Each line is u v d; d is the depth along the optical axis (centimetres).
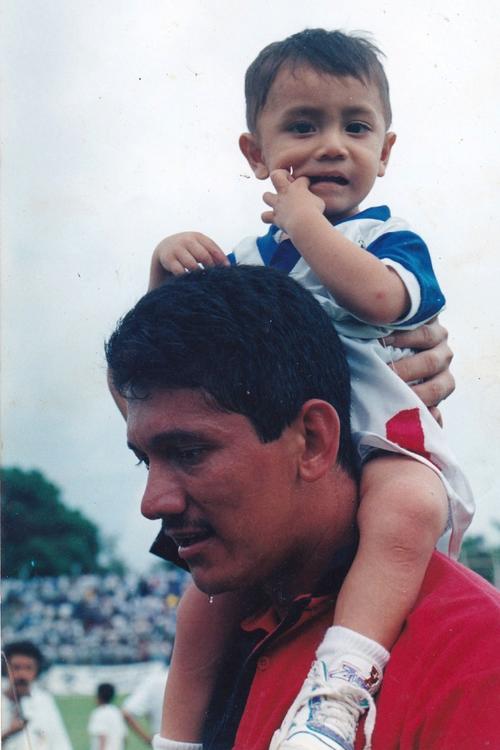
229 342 136
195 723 167
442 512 151
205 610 168
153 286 180
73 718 745
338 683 135
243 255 191
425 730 129
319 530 145
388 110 194
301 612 146
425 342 176
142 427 138
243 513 138
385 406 165
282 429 139
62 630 1051
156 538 169
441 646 134
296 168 184
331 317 173
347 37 191
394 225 181
